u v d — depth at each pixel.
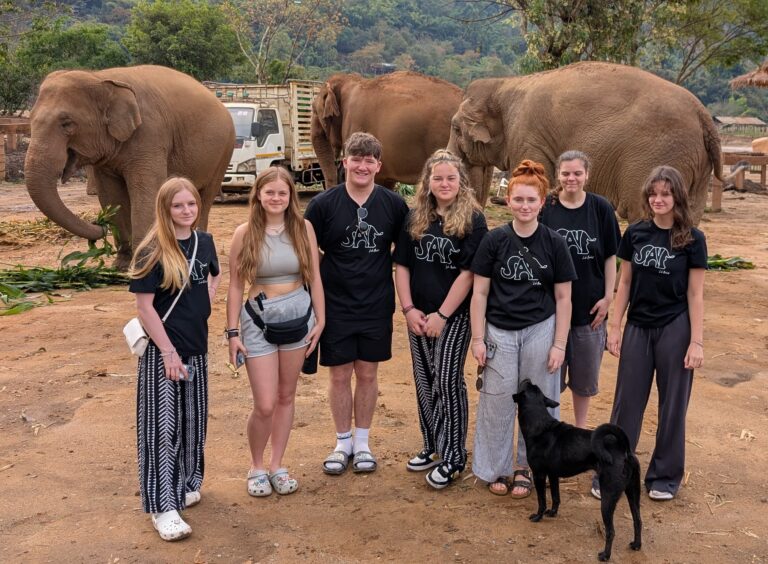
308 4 39.69
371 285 4.56
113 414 5.51
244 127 18.44
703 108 8.66
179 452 3.98
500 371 4.31
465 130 11.15
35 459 4.82
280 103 19.86
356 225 4.47
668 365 4.27
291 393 4.41
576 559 3.75
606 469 3.63
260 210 4.17
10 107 37.03
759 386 6.30
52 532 3.96
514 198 4.13
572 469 3.86
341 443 4.80
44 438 5.13
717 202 19.72
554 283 4.29
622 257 4.40
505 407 4.36
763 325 8.16
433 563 3.73
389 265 4.64
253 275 4.17
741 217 18.86
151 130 9.77
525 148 9.82
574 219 4.58
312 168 20.84
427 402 4.69
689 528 4.07
